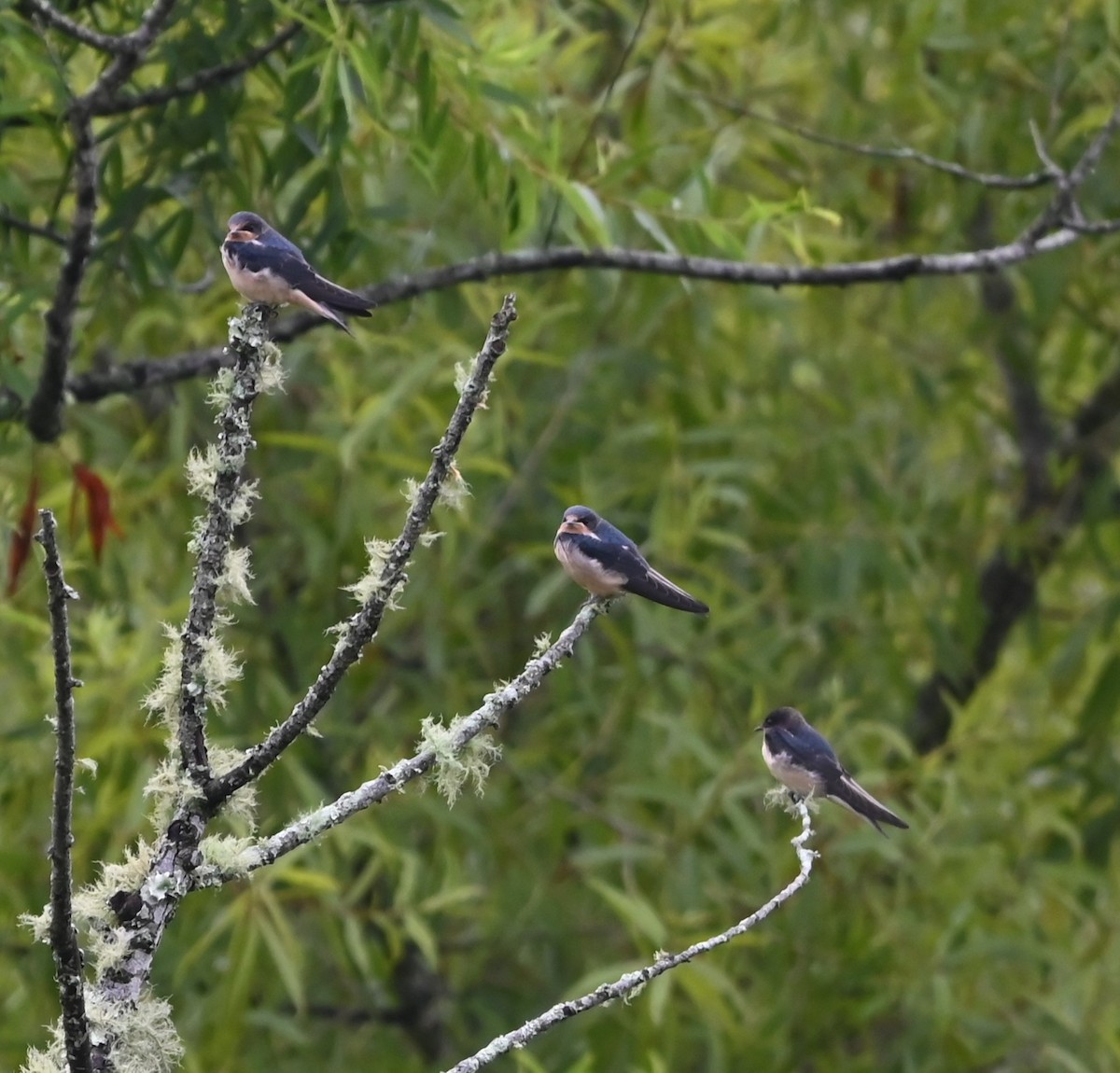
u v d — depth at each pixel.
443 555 12.80
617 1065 12.34
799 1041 13.25
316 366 13.11
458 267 10.42
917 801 12.59
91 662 11.18
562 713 13.10
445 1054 14.77
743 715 13.29
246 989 10.47
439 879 12.70
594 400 13.94
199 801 5.16
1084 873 12.74
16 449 9.62
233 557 5.28
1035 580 15.77
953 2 12.67
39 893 11.86
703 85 12.70
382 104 9.50
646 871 12.84
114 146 9.73
